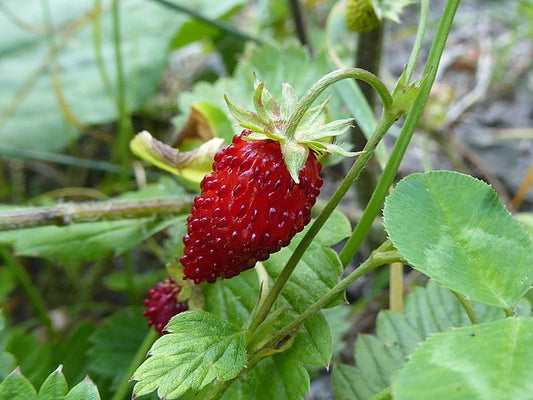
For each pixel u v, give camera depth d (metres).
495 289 0.05
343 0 0.11
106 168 0.14
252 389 0.07
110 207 0.09
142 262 0.16
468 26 0.21
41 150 0.16
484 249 0.05
